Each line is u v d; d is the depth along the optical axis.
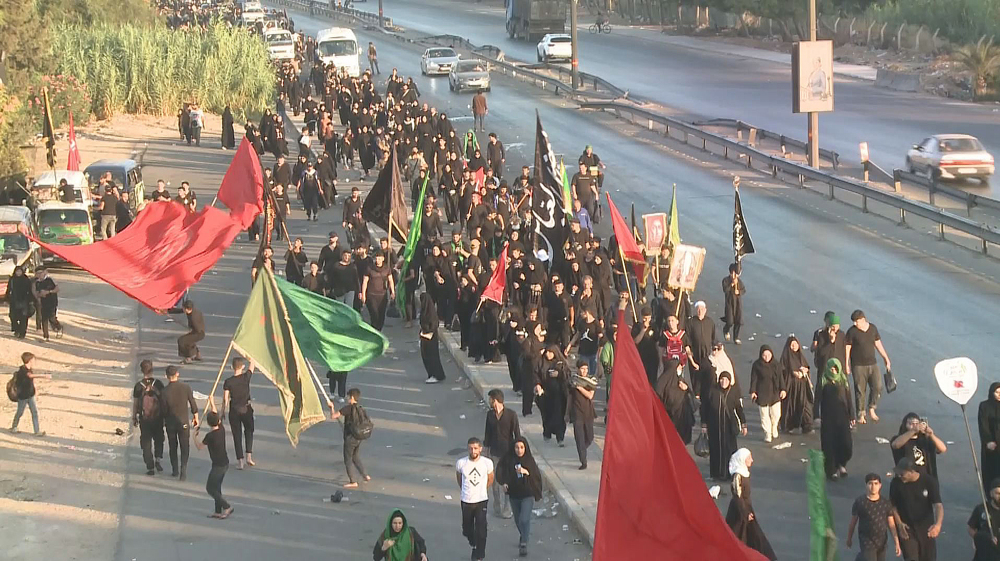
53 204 58.00
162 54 105.44
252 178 41.75
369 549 27.53
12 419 37.06
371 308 44.41
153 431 32.38
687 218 60.56
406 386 39.81
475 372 39.97
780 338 41.16
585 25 183.00
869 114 92.69
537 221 45.44
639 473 17.81
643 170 74.31
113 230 60.09
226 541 28.14
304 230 63.88
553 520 28.78
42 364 42.97
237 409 32.69
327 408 37.81
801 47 67.75
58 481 32.12
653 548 17.72
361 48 158.50
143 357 43.84
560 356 33.50
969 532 23.73
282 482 31.86
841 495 28.48
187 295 50.84
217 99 105.75
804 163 72.25
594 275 42.81
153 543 28.09
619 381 17.81
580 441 30.95
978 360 37.62
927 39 120.88
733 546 17.78
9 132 66.81
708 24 163.38
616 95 105.88
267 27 167.88
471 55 143.50
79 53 101.38
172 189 75.06
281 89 112.31
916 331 40.91
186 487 31.66
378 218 50.59
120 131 96.44
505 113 100.38
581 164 59.31
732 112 95.62
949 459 30.61
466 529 26.33
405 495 30.75
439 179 69.19
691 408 31.66
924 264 49.75
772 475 30.16
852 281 47.66
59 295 53.22
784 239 55.44
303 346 33.66
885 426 32.84
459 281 44.12
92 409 38.12
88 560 27.19
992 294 44.91
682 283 36.12
